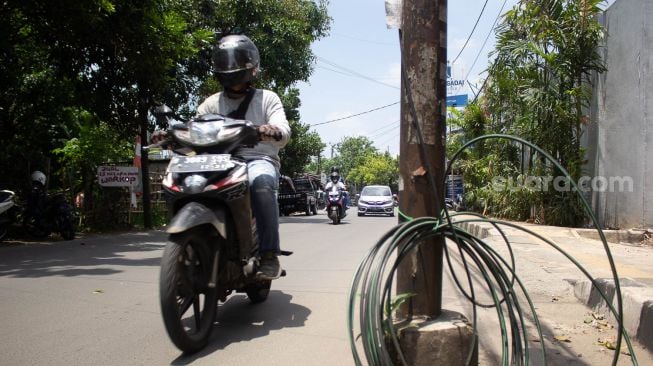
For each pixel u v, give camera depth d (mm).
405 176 2879
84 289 5395
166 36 10773
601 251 7887
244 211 3656
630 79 10172
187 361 3277
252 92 4262
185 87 15531
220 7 17156
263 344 3621
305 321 4219
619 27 10719
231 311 4543
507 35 12367
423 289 2869
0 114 11352
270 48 17906
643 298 3787
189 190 3477
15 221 10109
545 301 4820
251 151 4109
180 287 3396
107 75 11344
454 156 2652
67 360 3268
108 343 3609
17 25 10562
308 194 26391
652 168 9570
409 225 2662
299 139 34156
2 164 11703
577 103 11484
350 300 2551
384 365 2463
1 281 5836
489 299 4906
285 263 7430
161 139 3848
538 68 12164
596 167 11609
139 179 13094
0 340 3660
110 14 9609
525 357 2756
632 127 10094
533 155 12195
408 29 2857
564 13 11477
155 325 4055
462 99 23062
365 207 23797
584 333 3904
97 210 13195
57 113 12039
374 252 2658
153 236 11781
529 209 13273
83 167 12930
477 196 16109
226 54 4012
